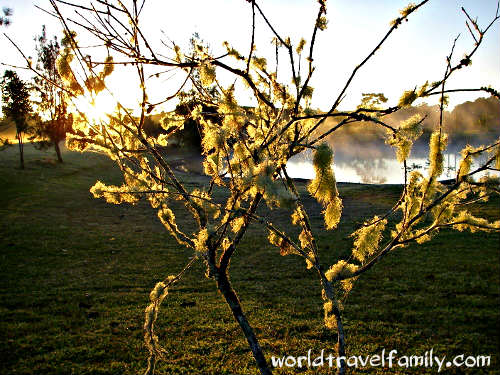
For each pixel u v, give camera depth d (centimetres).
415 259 1091
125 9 188
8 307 802
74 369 573
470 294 833
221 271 244
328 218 215
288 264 1123
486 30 166
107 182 2755
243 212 211
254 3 173
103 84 188
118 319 753
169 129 274
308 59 189
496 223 208
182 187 233
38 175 2758
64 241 1345
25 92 2638
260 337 677
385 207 1961
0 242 1287
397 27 171
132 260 1161
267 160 179
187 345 650
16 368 575
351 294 866
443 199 218
